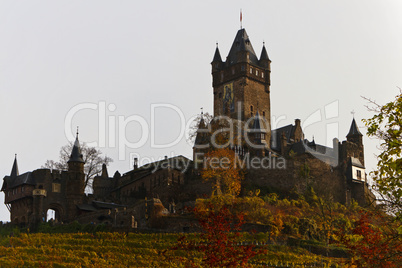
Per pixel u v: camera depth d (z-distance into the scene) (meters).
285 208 93.62
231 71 135.88
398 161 23.80
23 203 104.12
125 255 74.62
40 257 75.25
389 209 26.70
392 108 25.11
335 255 77.56
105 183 125.62
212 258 33.78
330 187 109.06
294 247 78.31
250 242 78.12
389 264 27.84
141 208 89.38
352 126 122.44
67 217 103.06
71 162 105.62
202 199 93.62
